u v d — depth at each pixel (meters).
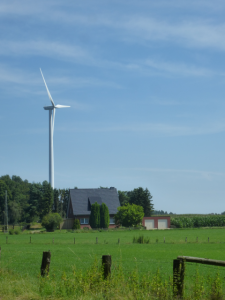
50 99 94.12
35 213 101.06
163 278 14.02
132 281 9.62
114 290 9.13
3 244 42.75
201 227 81.50
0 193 117.50
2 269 12.98
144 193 108.25
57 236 58.22
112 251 33.41
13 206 117.44
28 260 25.45
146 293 8.91
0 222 115.69
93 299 8.75
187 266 22.58
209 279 9.40
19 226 93.00
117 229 73.19
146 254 31.06
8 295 9.19
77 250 34.22
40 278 10.53
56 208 109.19
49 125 94.19
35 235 61.59
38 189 106.19
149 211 107.81
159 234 60.94
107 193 93.75
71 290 9.38
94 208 80.50
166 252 32.69
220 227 79.94
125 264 23.95
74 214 85.06
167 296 8.86
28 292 9.36
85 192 91.75
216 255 30.16
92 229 77.81
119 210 79.00
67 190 117.31
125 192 130.50
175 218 84.50
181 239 49.72
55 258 26.81
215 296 8.81
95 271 9.84
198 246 39.19
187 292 9.78
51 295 9.16
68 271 18.89
